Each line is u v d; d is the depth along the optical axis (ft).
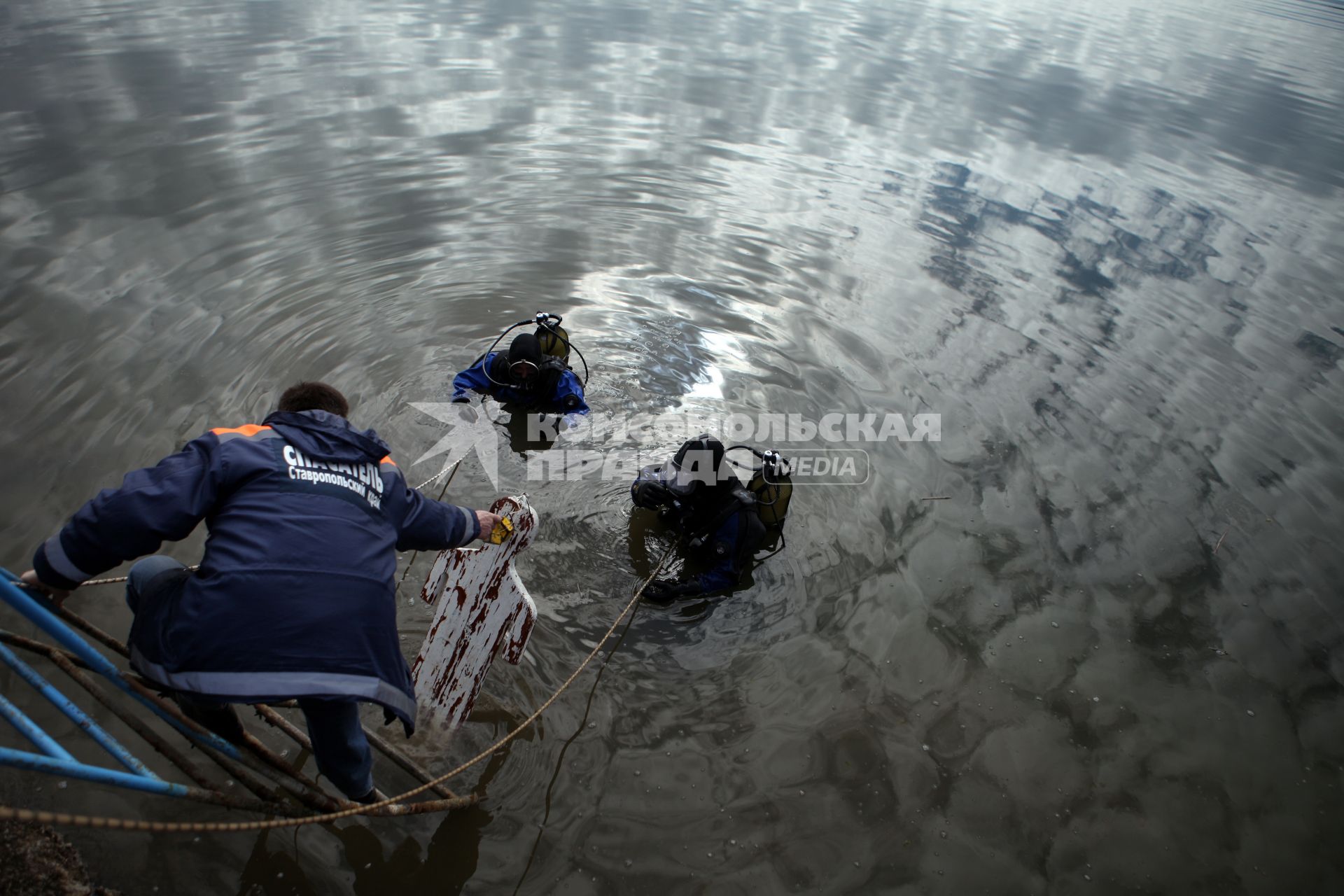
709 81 45.91
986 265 27.30
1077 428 19.10
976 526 15.61
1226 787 11.18
